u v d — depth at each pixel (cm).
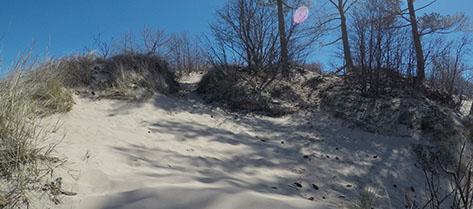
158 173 514
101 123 709
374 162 805
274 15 1271
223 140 779
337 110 1031
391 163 816
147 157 585
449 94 1198
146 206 400
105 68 994
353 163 782
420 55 1289
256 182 576
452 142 923
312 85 1174
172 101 979
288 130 925
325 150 826
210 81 1131
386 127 971
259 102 1055
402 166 811
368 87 1113
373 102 1045
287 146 819
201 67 1427
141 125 761
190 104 1007
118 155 553
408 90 1109
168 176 504
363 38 1131
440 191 743
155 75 1048
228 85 1098
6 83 561
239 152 731
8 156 421
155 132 734
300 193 582
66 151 499
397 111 1013
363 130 959
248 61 1216
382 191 685
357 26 1317
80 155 504
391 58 1149
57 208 382
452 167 843
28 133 473
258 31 1227
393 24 1306
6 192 379
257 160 705
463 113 1153
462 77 1469
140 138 678
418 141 927
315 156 779
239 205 426
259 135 870
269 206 435
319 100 1091
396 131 961
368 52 1123
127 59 1051
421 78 1216
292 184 621
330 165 750
